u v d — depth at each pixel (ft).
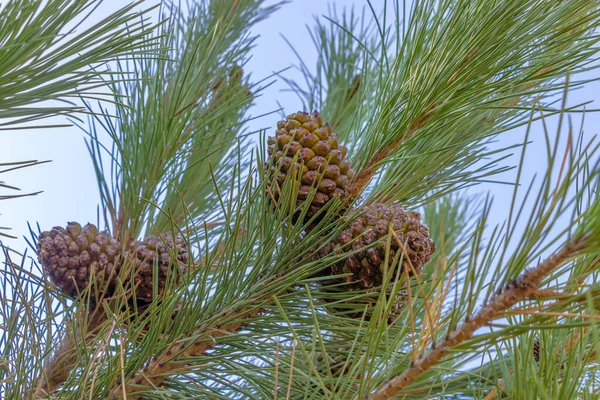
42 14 3.74
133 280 4.14
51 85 3.77
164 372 4.09
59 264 4.26
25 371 4.06
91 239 4.31
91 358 4.02
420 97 4.26
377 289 4.12
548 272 3.54
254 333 4.17
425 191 4.43
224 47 5.26
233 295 4.17
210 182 4.96
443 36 4.29
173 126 4.75
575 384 3.75
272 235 4.13
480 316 3.58
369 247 4.05
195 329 4.13
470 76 4.22
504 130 4.35
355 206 4.41
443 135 4.39
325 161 4.16
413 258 4.09
